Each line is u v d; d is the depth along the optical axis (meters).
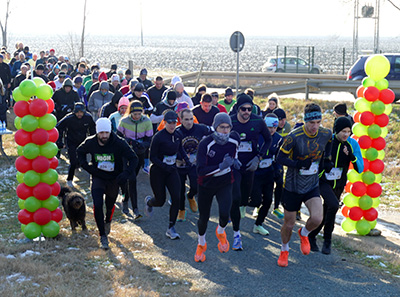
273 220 8.95
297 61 34.19
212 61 79.44
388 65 8.74
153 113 10.80
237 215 7.16
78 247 7.28
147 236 7.87
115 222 8.59
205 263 6.79
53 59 23.03
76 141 10.65
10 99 20.56
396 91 22.19
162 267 6.62
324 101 21.73
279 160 6.45
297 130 6.39
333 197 7.21
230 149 6.39
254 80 30.47
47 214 7.50
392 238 8.65
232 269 6.60
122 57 89.94
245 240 7.76
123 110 9.91
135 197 8.73
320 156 6.47
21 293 5.53
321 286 6.16
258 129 7.52
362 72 22.64
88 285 5.89
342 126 7.27
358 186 8.62
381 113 8.77
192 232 8.07
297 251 7.34
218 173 6.41
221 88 30.03
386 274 6.64
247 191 7.75
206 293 5.83
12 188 11.03
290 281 6.27
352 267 6.83
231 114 8.00
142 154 9.27
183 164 8.23
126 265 6.58
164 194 7.77
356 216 8.69
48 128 7.57
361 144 8.73
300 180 6.46
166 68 58.59
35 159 7.44
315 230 7.49
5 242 7.41
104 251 7.05
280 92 24.83
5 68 18.94
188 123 7.77
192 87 30.31
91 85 15.25
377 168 8.71
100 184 7.37
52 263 6.56
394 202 11.02
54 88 15.24
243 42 14.05
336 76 28.38
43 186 7.47
